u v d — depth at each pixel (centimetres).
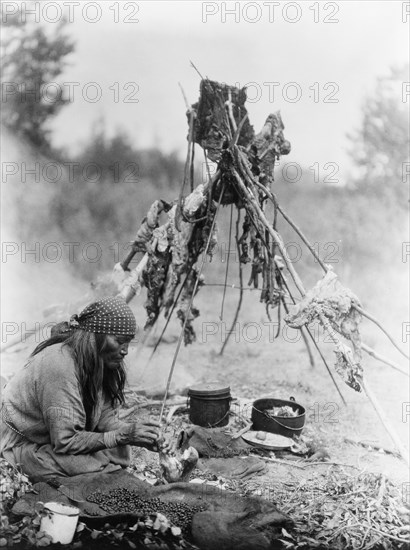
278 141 480
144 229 482
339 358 393
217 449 406
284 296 488
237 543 295
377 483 364
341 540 314
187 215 446
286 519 316
